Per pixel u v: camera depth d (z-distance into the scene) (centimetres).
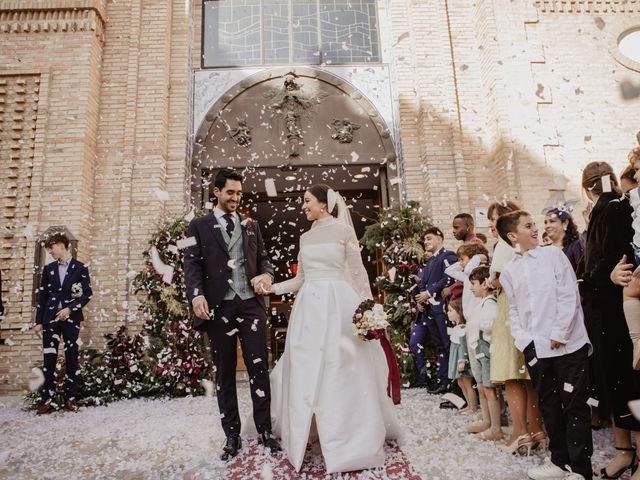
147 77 772
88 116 728
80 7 751
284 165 790
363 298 345
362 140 806
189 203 766
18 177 706
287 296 1023
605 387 262
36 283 658
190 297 324
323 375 303
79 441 390
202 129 800
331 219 348
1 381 646
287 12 862
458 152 771
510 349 315
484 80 796
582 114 748
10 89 732
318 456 316
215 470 301
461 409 445
